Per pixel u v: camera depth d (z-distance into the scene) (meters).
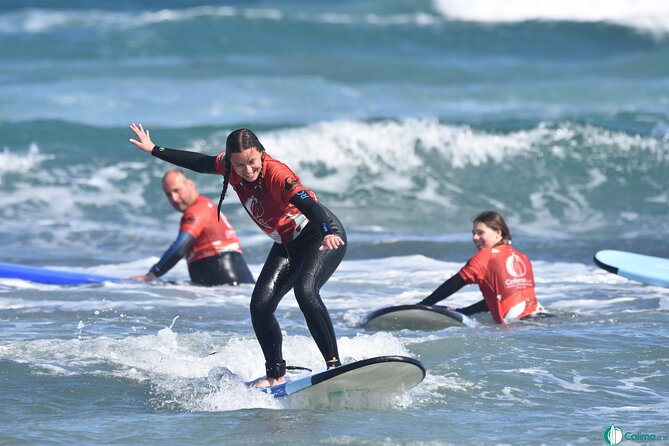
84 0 131.75
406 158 61.25
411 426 19.70
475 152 61.31
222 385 22.05
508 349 25.92
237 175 21.36
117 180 58.09
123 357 25.19
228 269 36.72
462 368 24.14
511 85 93.38
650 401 21.66
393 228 52.72
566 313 30.80
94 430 19.50
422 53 106.81
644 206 56.38
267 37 108.50
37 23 114.56
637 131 65.00
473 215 55.62
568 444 18.61
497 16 124.44
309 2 130.62
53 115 74.50
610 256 37.38
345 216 55.25
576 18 123.81
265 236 48.31
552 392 22.31
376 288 36.47
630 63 104.38
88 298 33.78
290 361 24.61
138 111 76.88
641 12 122.12
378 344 26.11
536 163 60.81
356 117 76.38
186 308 32.44
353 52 105.25
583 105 83.12
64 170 58.97
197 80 89.56
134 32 109.25
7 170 58.34
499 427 19.69
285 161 61.16
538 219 54.94
